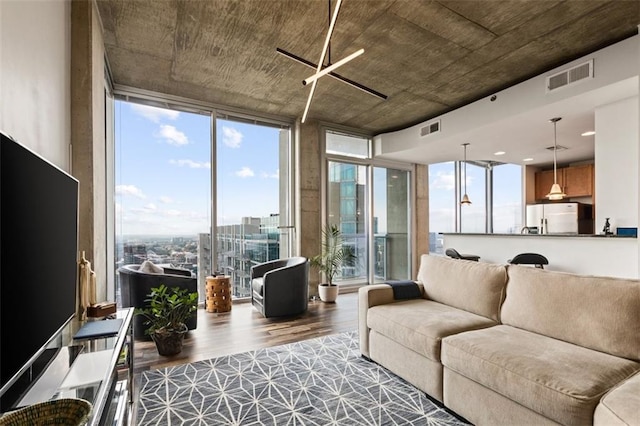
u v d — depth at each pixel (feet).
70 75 8.20
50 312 4.63
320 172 18.86
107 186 13.23
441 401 7.00
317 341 10.98
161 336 9.69
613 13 9.39
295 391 7.70
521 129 15.14
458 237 16.98
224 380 8.23
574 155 20.92
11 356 3.45
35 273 4.11
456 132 16.02
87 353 5.32
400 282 10.16
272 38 10.63
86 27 8.42
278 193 18.11
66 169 7.88
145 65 12.34
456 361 6.46
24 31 5.41
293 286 13.84
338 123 19.42
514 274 7.88
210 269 15.76
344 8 9.16
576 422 4.65
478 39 10.71
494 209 27.37
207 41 10.78
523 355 5.80
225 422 6.52
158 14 9.38
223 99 15.58
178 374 8.54
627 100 11.68
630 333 5.66
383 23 9.86
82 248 8.33
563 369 5.28
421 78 13.52
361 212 20.90
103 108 10.25
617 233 11.69
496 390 5.75
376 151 20.85
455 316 8.02
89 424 3.29
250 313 14.52
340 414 6.79
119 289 12.62
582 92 11.27
